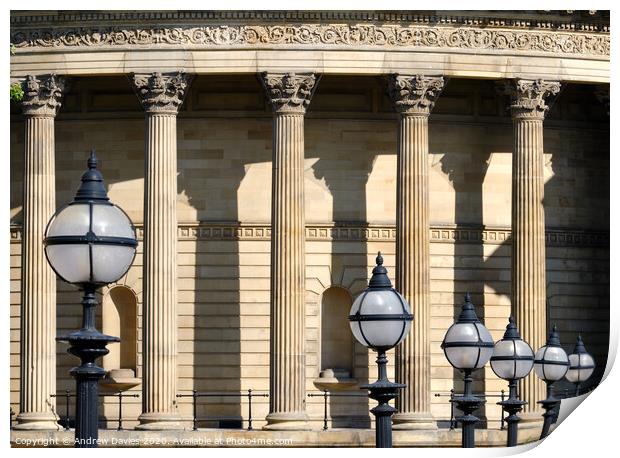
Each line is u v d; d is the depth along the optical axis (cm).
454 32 11969
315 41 11794
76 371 5856
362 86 12431
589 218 12888
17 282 12400
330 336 12406
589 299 12862
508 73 12081
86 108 12506
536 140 12181
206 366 12306
